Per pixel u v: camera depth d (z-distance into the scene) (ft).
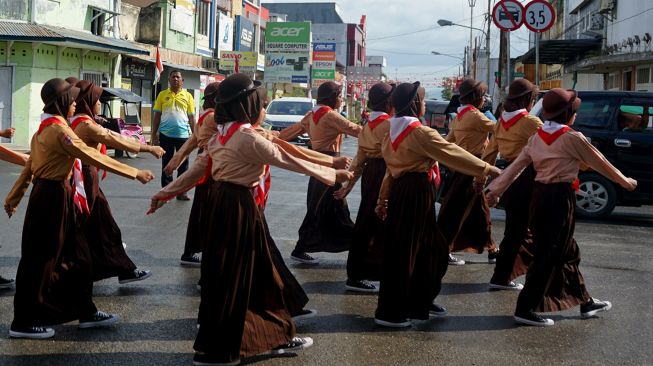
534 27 51.11
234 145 14.28
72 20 80.28
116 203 36.55
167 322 17.80
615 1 82.38
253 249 14.64
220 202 14.46
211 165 15.29
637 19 74.38
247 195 14.62
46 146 15.93
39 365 14.79
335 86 23.17
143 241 27.27
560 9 126.41
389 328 17.74
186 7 107.96
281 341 15.10
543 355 16.06
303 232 24.50
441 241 17.84
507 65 73.41
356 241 21.01
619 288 22.34
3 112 73.46
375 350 16.12
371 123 20.74
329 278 22.79
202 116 23.03
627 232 32.63
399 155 17.25
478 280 23.02
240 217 14.40
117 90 67.36
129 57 91.61
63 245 16.47
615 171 17.42
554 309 18.35
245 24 140.56
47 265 16.19
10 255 24.20
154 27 98.07
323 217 24.27
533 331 17.79
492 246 25.08
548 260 17.84
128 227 30.01
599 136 35.12
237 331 14.37
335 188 24.16
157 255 25.04
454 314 19.16
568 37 115.96
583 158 17.43
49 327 16.92
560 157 17.44
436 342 16.79
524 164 18.04
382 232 20.83
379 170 20.79
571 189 17.78
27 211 16.22
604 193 35.58
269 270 15.11
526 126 21.15
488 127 22.84
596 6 93.61
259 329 14.83
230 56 119.14
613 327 18.25
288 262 24.80
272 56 149.48
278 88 160.86
